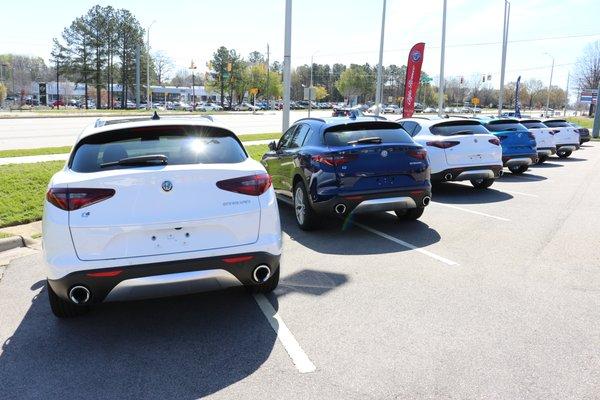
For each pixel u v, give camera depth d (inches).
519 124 565.9
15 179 405.4
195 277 156.5
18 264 246.1
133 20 3462.1
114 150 166.9
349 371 138.9
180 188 154.6
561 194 444.8
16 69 5182.1
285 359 146.9
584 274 218.4
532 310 178.7
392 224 324.2
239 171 163.3
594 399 123.2
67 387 134.4
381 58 978.7
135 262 151.2
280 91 4443.9
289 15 558.6
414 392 127.7
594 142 1273.4
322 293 199.2
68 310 175.0
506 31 1293.1
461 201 410.0
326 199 279.6
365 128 301.1
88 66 3316.9
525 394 125.6
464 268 228.5
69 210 149.7
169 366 144.5
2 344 160.2
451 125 433.1
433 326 166.4
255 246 163.3
